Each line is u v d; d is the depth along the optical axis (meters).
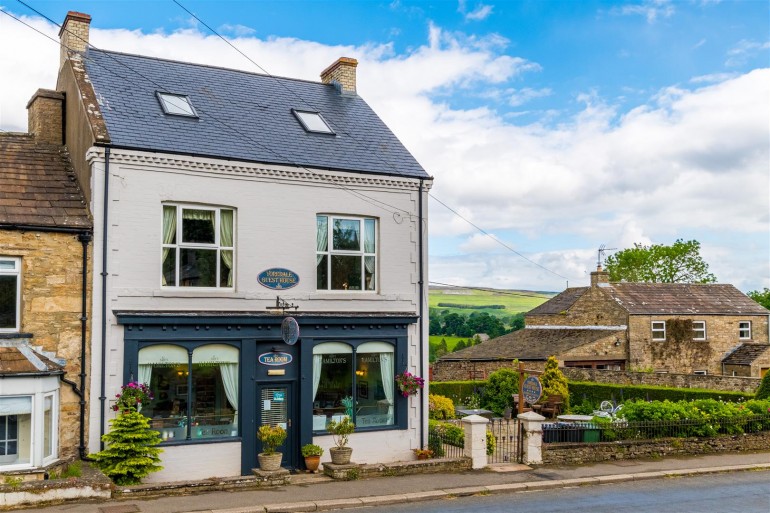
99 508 12.22
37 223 14.34
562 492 14.73
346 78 21.52
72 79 17.25
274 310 16.33
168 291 15.45
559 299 42.81
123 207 15.12
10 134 17.80
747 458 18.53
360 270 17.80
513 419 25.05
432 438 18.09
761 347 36.34
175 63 19.34
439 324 79.06
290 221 16.84
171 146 15.70
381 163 18.31
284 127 18.34
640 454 18.36
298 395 16.77
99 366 14.69
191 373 15.62
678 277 60.03
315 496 13.58
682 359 36.66
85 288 14.69
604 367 36.09
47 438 13.84
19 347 13.74
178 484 13.59
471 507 13.21
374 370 17.75
